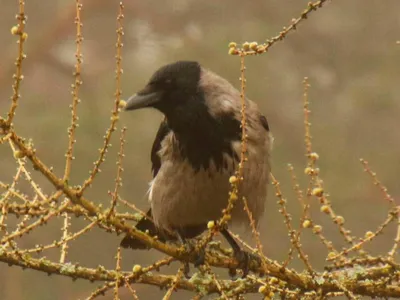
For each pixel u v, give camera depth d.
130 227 6.58
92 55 20.14
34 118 18.11
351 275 6.97
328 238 16.33
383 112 19.03
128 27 20.12
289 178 17.22
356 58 20.05
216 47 18.97
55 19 20.52
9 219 12.55
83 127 17.42
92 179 6.23
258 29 19.58
